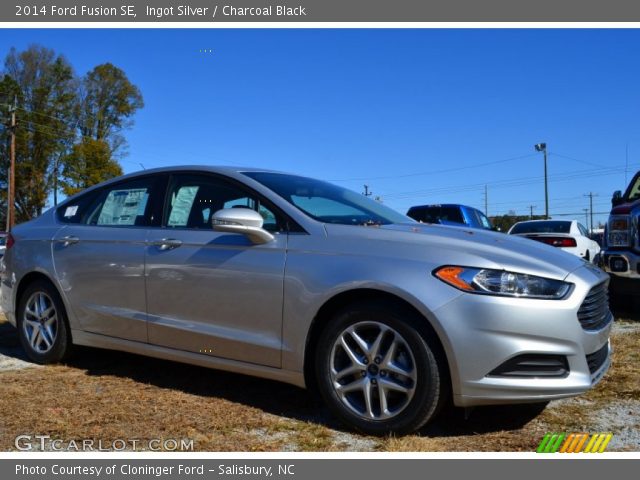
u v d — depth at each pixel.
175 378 4.24
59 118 49.91
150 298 3.97
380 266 3.13
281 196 3.72
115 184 4.57
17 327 4.82
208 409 3.55
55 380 4.16
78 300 4.38
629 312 6.92
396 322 3.04
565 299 3.02
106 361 4.71
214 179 4.02
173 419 3.37
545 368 2.98
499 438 3.12
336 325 3.22
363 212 3.99
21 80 49.41
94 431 3.18
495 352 2.91
